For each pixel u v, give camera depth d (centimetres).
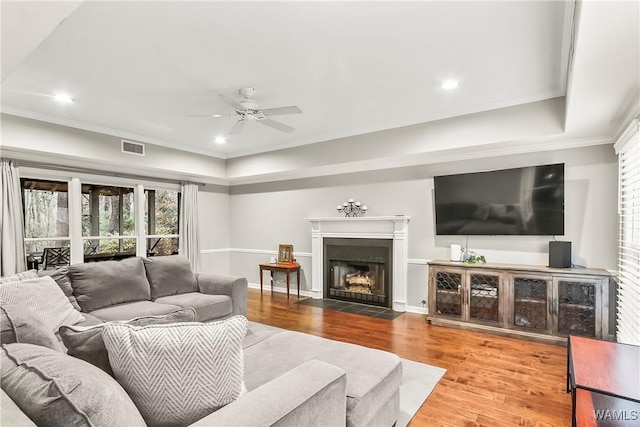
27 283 255
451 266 411
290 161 546
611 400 208
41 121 398
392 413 198
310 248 596
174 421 113
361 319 446
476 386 263
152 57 266
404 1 201
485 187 427
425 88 331
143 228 556
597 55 183
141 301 349
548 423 215
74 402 87
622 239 333
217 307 355
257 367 191
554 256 365
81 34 232
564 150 385
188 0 198
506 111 367
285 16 215
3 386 100
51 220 459
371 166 512
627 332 284
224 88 329
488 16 215
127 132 479
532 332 361
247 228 680
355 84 321
